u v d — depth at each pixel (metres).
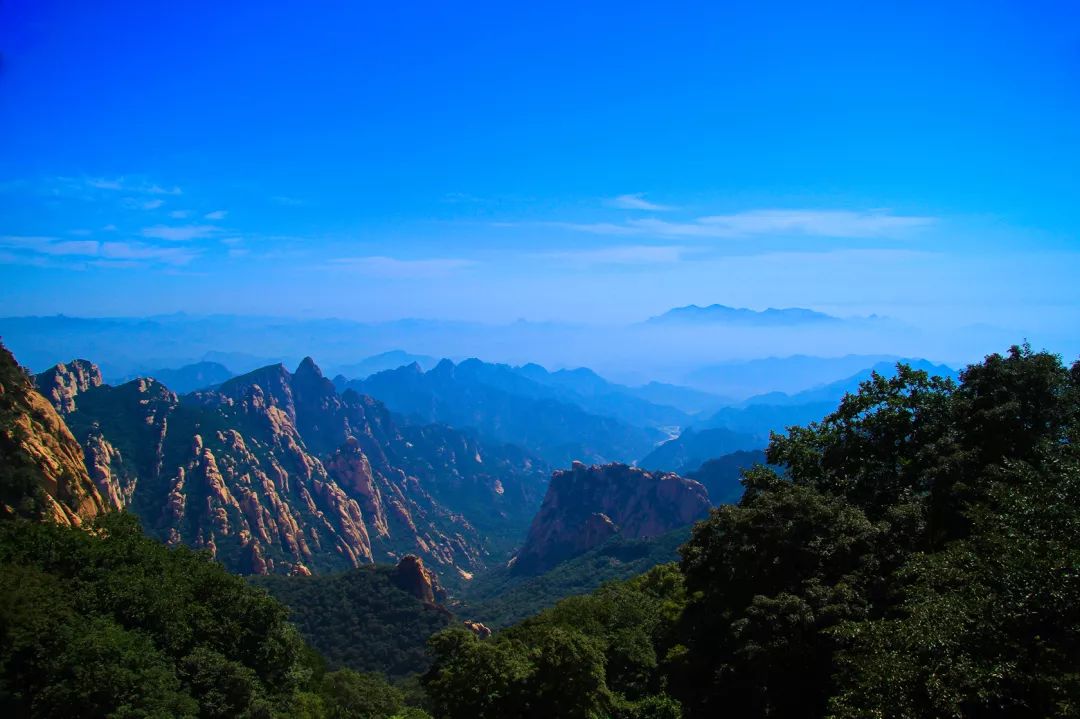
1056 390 32.69
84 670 34.91
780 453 45.72
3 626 36.06
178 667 40.00
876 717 20.66
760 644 28.23
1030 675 19.73
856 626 24.27
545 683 33.91
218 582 47.34
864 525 30.84
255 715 40.59
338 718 54.97
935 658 20.88
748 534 32.94
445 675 36.50
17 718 34.84
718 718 31.92
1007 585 21.48
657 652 43.81
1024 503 23.58
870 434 41.38
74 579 42.41
